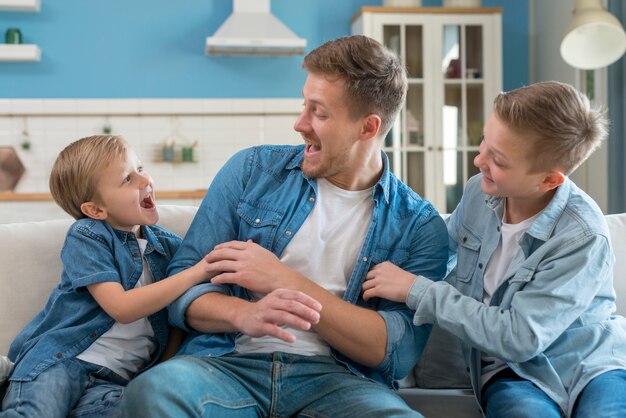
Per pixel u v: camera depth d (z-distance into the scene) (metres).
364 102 1.57
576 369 1.53
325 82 1.55
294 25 5.64
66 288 1.62
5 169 5.22
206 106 5.44
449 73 5.36
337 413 1.43
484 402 1.60
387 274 1.58
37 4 5.24
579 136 1.51
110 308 1.55
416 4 5.37
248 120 5.49
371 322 1.50
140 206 1.69
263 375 1.49
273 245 1.62
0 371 1.49
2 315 1.70
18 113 5.25
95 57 5.38
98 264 1.59
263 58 5.57
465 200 1.79
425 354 1.85
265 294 1.56
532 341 1.45
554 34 5.40
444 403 1.70
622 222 1.90
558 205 1.58
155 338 1.67
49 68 5.34
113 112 5.36
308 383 1.49
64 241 1.72
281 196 1.66
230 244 1.56
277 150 1.75
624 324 1.64
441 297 1.52
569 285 1.49
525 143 1.49
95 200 1.66
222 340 1.54
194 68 5.50
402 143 5.35
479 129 5.39
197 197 4.73
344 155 1.60
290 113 5.52
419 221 1.69
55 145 5.30
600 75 4.63
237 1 5.32
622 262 1.84
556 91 1.52
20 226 1.78
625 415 1.37
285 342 1.55
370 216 1.67
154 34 5.45
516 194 1.57
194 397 1.30
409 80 5.32
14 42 5.18
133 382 1.30
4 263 1.72
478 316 1.49
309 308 1.40
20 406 1.44
